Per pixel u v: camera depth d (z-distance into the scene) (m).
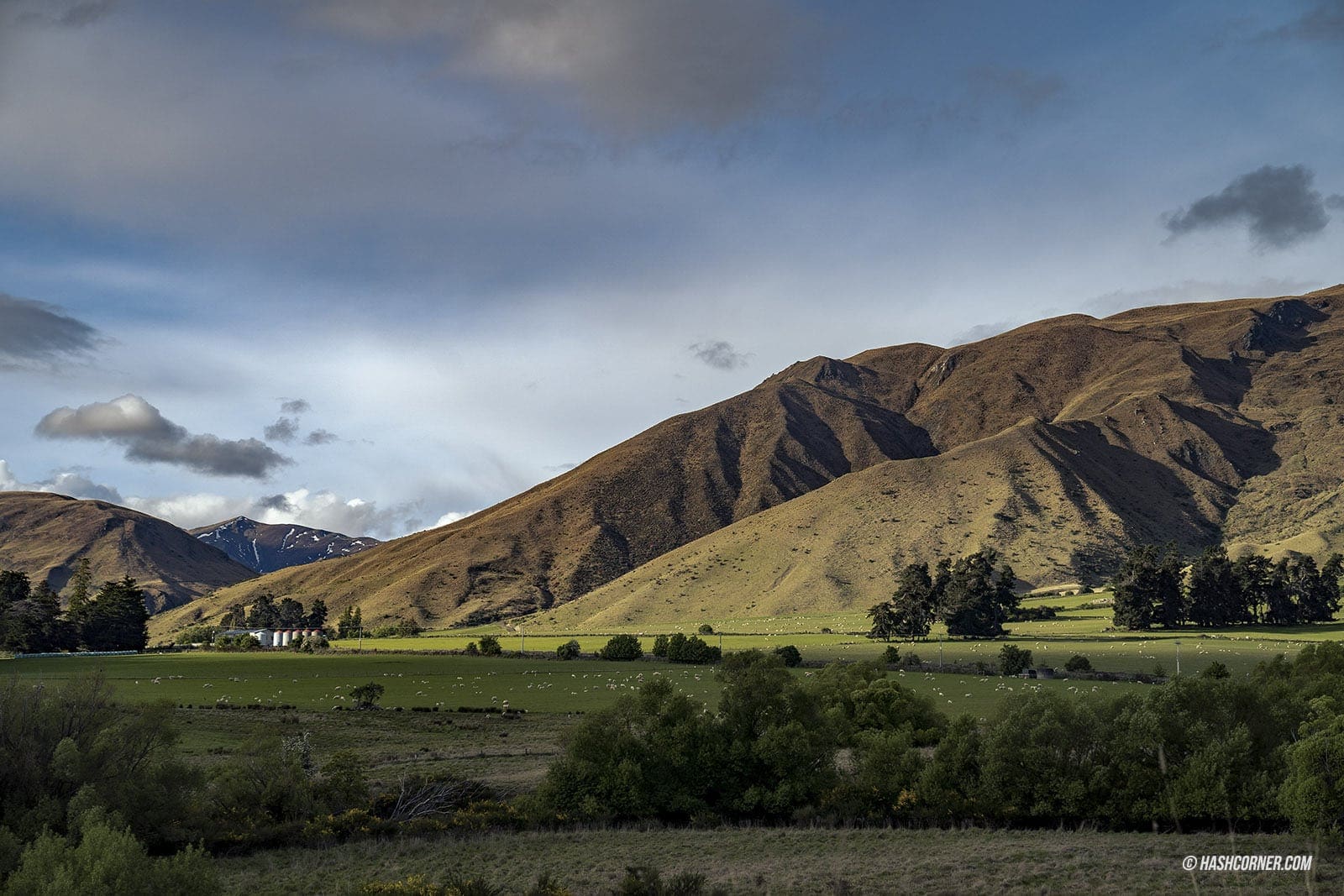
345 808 53.88
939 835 45.56
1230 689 51.06
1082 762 48.41
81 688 50.00
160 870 30.11
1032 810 48.03
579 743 55.91
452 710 99.88
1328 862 33.44
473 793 57.78
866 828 48.94
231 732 82.56
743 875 37.56
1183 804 44.53
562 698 109.38
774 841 45.81
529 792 58.50
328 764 56.09
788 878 36.31
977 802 49.12
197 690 110.44
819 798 54.03
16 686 49.12
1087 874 34.22
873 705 73.44
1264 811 43.69
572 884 37.97
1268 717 50.44
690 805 54.12
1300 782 40.47
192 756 69.75
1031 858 37.75
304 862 43.81
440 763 69.88
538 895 32.53
